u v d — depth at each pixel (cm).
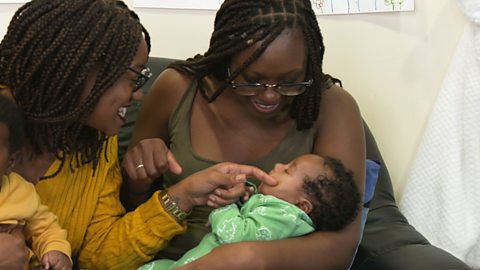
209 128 120
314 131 120
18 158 103
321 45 109
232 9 104
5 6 159
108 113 100
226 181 108
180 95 122
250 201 111
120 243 111
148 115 126
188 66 122
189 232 120
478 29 144
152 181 120
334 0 159
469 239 153
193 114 121
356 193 110
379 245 126
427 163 156
